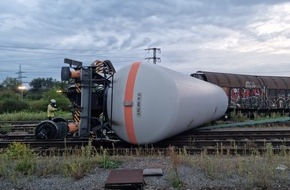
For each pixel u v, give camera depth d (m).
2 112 44.31
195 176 8.60
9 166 9.39
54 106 19.59
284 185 7.94
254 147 12.35
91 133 12.89
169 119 11.65
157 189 7.75
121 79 12.35
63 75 12.30
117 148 12.33
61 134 13.52
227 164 9.38
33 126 20.41
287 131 16.64
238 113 26.42
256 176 8.31
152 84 11.77
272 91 28.64
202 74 27.00
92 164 9.88
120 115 12.13
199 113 14.93
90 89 12.66
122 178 8.20
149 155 11.47
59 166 9.48
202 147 12.62
